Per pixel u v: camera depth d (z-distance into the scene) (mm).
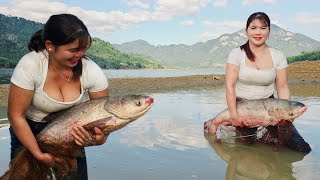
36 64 858
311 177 1149
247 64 1632
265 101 1567
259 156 1384
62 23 798
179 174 1157
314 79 5930
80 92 921
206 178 1127
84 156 975
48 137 877
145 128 1851
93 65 942
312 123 1996
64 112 887
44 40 830
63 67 875
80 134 840
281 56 1666
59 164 896
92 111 852
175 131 1786
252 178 1146
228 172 1191
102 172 1169
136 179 1106
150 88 4594
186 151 1433
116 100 844
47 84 878
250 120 1580
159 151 1425
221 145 1532
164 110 2516
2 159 1305
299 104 1488
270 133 1608
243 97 1670
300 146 1460
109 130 848
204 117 2213
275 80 1690
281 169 1235
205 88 4750
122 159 1312
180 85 5023
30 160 888
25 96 857
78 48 818
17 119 862
